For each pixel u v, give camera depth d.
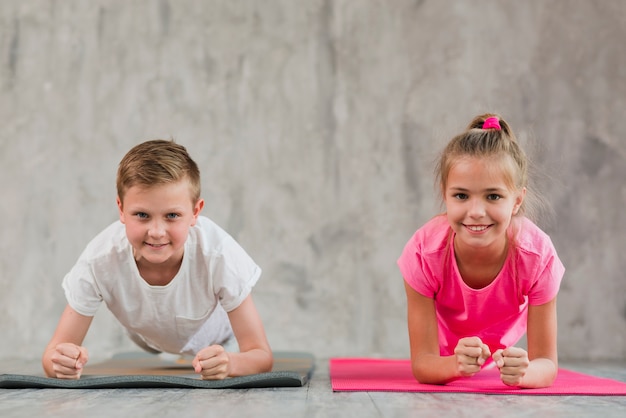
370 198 4.14
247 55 4.24
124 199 2.13
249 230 4.14
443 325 2.48
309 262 4.13
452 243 2.21
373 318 4.09
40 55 4.29
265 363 2.28
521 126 4.11
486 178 2.02
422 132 4.15
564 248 4.04
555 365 2.16
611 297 4.02
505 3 4.18
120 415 1.56
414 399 1.84
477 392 1.97
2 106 4.26
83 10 4.31
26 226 4.20
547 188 4.06
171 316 2.43
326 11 4.24
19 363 3.44
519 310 2.37
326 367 3.12
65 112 4.25
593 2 4.15
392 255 4.11
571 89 4.12
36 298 4.16
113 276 2.33
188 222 2.18
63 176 4.22
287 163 4.17
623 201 4.06
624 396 1.92
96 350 4.14
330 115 4.19
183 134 4.21
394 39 4.20
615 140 4.09
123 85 4.25
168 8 4.28
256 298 4.11
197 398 1.84
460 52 4.17
